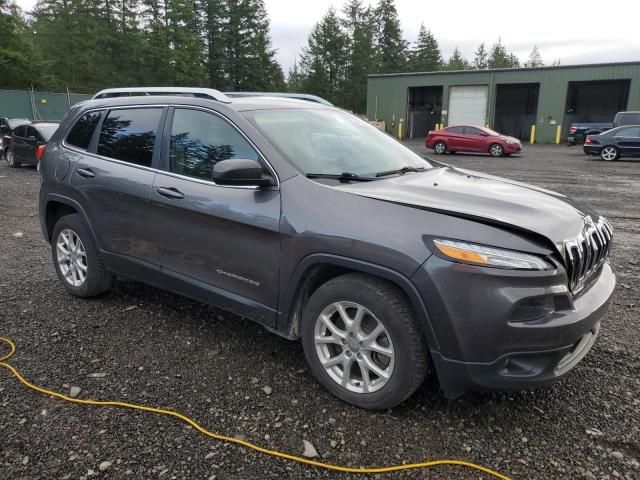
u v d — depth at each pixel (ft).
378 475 7.97
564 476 7.95
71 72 170.30
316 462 8.23
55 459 8.25
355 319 9.41
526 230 8.37
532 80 117.08
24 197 35.35
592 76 110.93
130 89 14.06
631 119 75.87
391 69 268.82
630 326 13.47
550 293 8.25
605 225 11.05
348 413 9.50
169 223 12.01
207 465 8.16
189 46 181.57
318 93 239.30
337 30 238.48
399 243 8.63
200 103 12.01
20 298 15.16
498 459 8.31
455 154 81.87
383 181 10.50
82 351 11.85
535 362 8.45
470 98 125.18
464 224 8.53
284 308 10.28
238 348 12.04
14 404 9.75
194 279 11.85
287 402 9.86
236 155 11.05
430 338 8.57
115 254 13.57
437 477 7.93
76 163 14.34
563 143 117.08
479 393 10.21
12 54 136.77
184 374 10.85
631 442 8.75
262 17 214.90
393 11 265.54
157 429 9.04
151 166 12.61
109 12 168.04
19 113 104.42
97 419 9.30
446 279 8.27
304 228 9.64
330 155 11.30
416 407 9.70
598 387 10.48
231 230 10.79
